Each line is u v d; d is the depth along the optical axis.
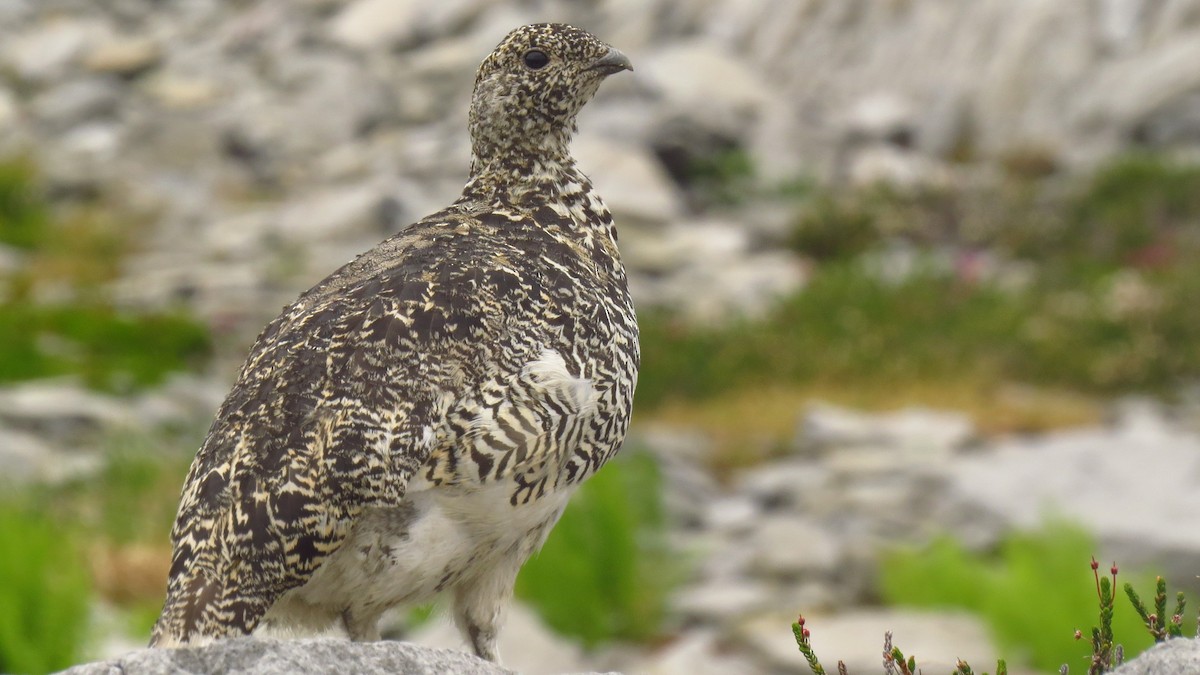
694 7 40.31
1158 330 20.91
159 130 36.00
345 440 4.20
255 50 42.88
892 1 38.25
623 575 11.93
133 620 11.12
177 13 46.75
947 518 14.40
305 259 27.44
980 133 34.78
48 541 10.91
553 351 4.61
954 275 23.61
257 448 4.20
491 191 5.68
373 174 34.62
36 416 17.20
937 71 36.38
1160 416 18.91
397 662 3.98
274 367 4.42
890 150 33.75
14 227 29.81
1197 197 27.00
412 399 4.33
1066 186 29.41
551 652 11.21
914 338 21.38
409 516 4.36
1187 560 12.67
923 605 11.68
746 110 35.88
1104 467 14.91
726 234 28.59
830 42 38.31
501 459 4.42
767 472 16.41
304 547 4.12
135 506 14.42
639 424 19.23
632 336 5.00
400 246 5.06
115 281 26.81
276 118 38.03
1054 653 10.25
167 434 17.20
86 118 37.94
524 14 42.00
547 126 5.75
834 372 20.48
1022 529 13.12
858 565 12.76
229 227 30.05
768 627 11.40
